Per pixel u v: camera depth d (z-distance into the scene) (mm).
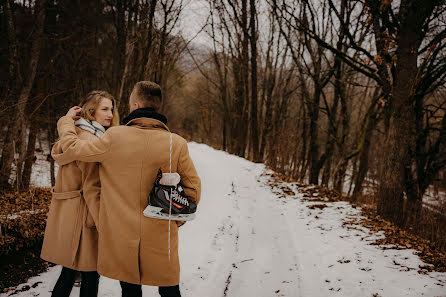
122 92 10969
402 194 5656
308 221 5145
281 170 13117
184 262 3502
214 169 9539
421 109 9594
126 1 10336
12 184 8461
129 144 1821
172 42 15398
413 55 5531
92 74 15117
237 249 4043
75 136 1959
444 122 9945
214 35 17719
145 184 1836
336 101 14016
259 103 20078
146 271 1821
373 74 6586
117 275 1824
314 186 8164
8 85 9609
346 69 12328
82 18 14695
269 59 16906
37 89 10953
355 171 16797
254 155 14438
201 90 28234
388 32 6562
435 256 3742
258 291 3064
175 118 38344
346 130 12023
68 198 2047
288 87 19531
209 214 5289
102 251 1854
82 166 1998
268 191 7258
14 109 8789
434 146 9945
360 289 2979
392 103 5824
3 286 2699
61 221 2055
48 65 11484
